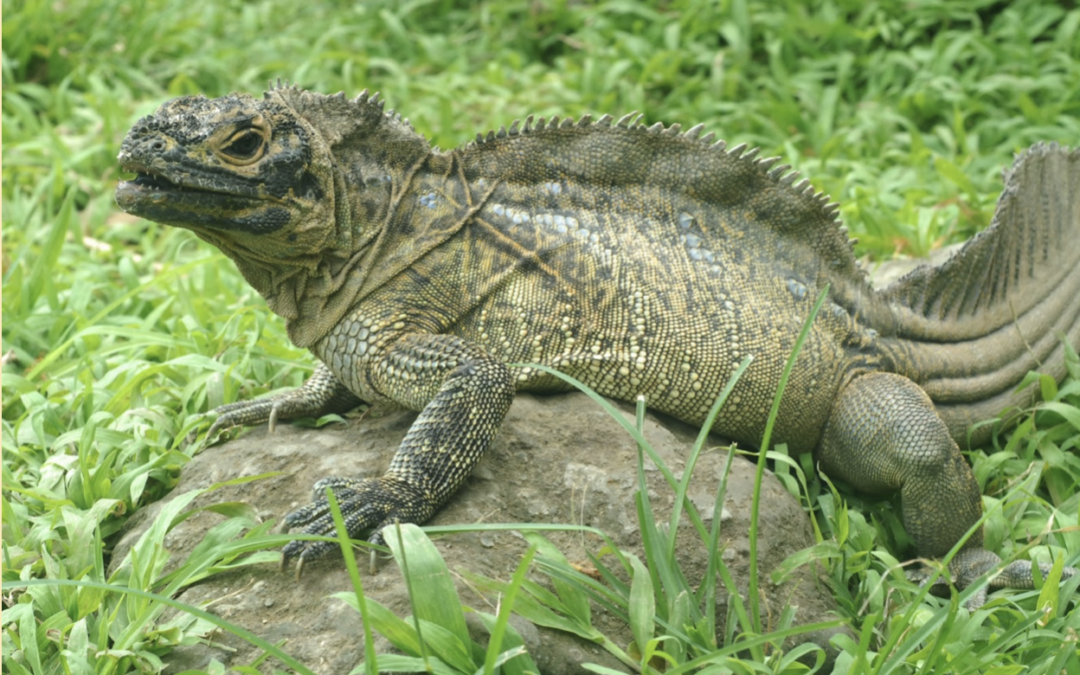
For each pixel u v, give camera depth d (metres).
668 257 7.29
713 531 5.66
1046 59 14.13
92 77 14.80
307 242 6.59
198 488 6.81
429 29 17.44
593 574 6.13
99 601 5.95
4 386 8.39
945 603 6.46
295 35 17.31
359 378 6.93
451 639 5.13
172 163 6.04
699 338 7.18
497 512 6.43
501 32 16.89
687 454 6.98
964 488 7.18
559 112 14.11
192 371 8.42
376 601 5.48
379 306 6.84
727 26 15.04
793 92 14.36
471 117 14.67
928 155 12.95
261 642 4.98
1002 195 8.48
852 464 7.49
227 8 18.48
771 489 6.91
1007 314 8.55
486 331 7.02
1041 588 6.42
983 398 8.41
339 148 6.82
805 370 7.41
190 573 5.80
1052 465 7.96
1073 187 8.89
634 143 7.40
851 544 7.02
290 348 9.01
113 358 8.92
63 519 6.70
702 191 7.50
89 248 11.82
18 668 5.55
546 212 7.23
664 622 5.58
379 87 15.74
